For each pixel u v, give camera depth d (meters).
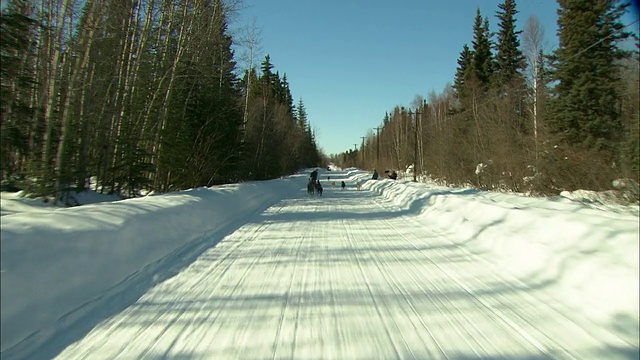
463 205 11.56
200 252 7.65
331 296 5.05
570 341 3.73
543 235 6.75
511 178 23.80
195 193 12.14
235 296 5.05
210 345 3.62
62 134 10.73
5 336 3.50
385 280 5.78
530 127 26.83
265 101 34.56
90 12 11.01
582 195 16.62
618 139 19.62
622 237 5.46
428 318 4.31
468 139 34.28
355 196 23.45
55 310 4.14
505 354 3.46
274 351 3.50
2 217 5.26
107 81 13.35
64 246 4.84
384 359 3.36
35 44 10.91
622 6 20.06
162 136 15.69
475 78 40.47
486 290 5.30
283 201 19.86
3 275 3.80
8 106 10.36
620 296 4.30
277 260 7.04
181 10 16.22
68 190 10.96
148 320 4.24
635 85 17.89
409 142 66.88
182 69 16.23
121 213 7.00
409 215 13.73
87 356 3.42
